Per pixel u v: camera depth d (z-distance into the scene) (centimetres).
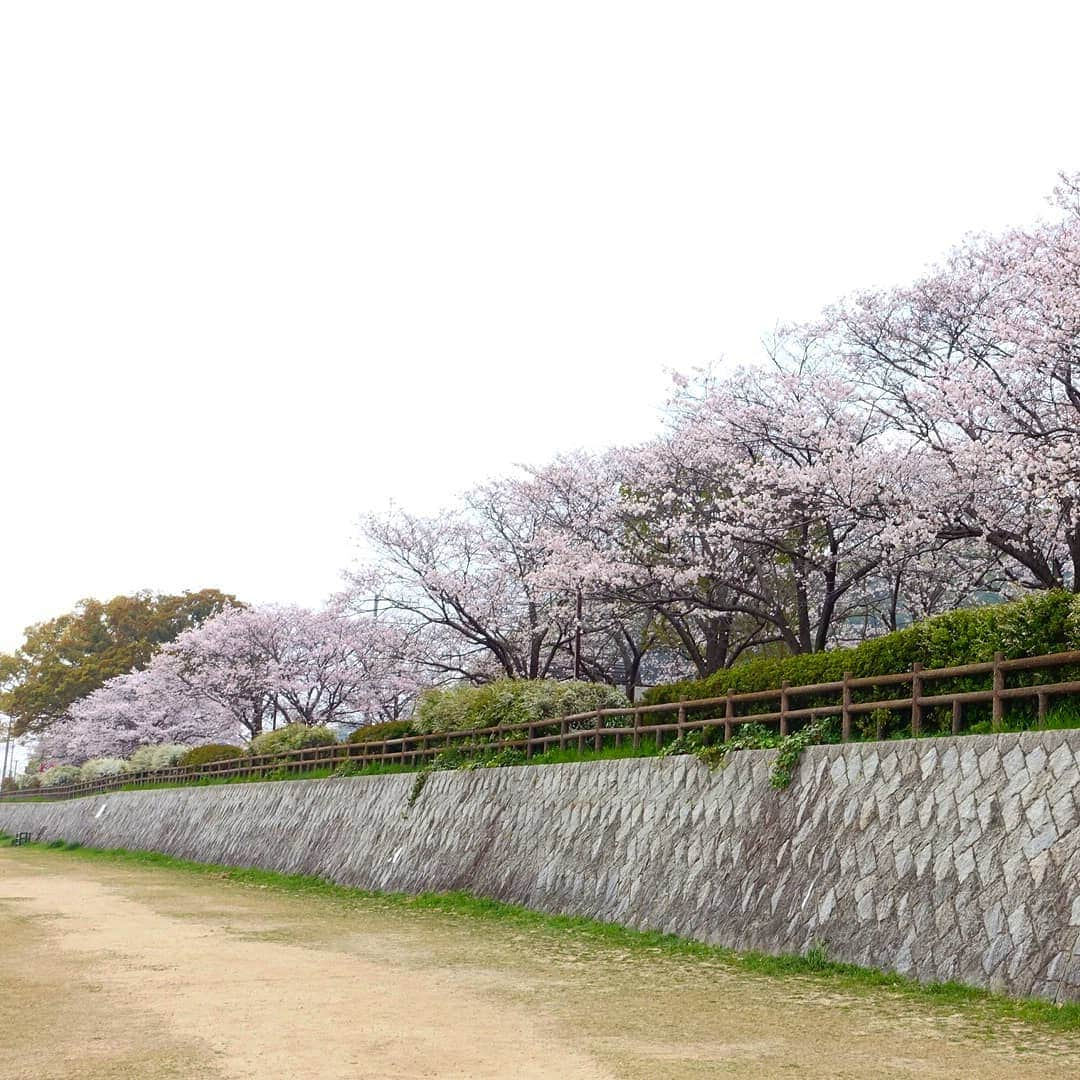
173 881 2623
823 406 2323
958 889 1048
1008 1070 712
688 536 2602
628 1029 857
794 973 1127
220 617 4650
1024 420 1936
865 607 2709
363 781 2617
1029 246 2006
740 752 1463
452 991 1039
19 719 7538
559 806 1834
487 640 3269
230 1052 763
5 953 1303
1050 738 1023
